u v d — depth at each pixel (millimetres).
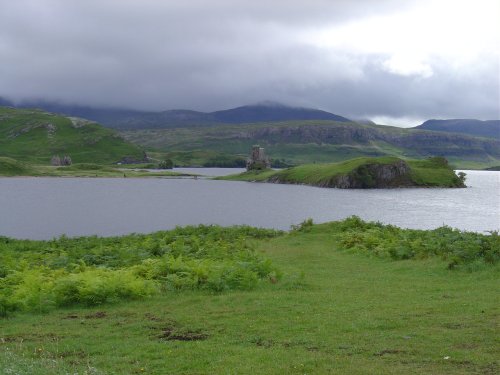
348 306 19391
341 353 13633
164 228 86188
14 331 17297
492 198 168750
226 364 13031
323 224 54406
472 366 12133
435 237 38219
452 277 25609
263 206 132000
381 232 44375
